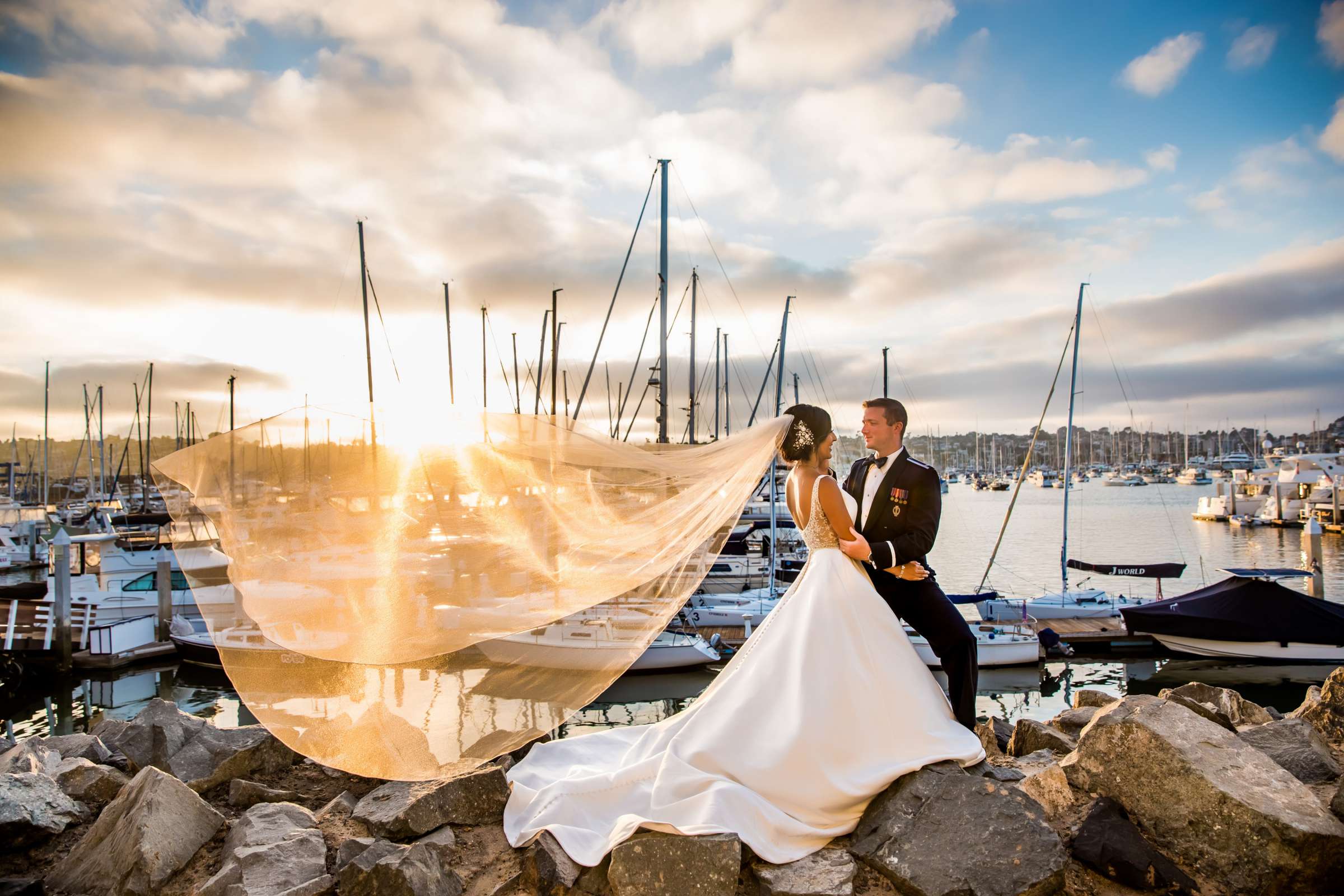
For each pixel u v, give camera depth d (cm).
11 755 416
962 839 302
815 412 384
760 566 2581
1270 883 295
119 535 2878
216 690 1766
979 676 1844
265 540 320
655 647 1722
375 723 331
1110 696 518
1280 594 1905
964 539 5053
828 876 294
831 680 348
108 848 329
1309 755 383
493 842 343
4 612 1856
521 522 346
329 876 311
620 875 289
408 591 330
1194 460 15925
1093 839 313
